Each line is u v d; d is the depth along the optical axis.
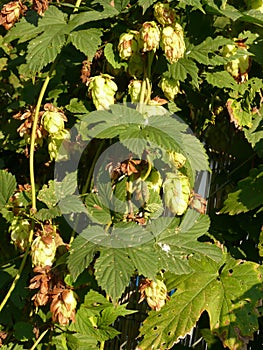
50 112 1.04
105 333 1.04
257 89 1.17
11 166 1.24
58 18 1.05
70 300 0.98
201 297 1.06
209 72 1.12
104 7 1.04
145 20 1.06
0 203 1.08
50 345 1.06
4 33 1.29
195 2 1.02
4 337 1.12
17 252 1.16
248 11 1.13
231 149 1.27
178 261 1.03
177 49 1.01
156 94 1.10
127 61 1.05
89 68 1.06
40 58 1.00
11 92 1.32
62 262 1.01
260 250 1.12
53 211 1.03
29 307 1.13
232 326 1.04
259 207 1.20
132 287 1.25
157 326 1.05
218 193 1.26
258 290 1.06
